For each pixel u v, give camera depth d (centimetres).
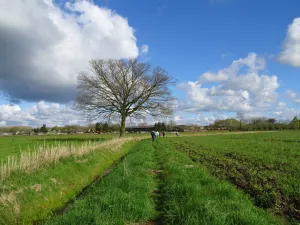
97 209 772
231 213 709
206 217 676
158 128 12694
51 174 1266
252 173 1427
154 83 4966
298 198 966
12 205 888
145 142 4544
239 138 5928
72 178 1387
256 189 1080
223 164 1809
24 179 1102
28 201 964
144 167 1614
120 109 4991
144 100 4991
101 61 4812
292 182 1180
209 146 3588
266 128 12862
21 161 1247
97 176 1664
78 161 1641
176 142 4697
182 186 980
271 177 1312
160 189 1143
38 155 1405
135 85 5022
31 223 898
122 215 775
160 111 5025
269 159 1989
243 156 2258
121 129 5050
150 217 805
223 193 952
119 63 4897
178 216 730
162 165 1730
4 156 1964
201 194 918
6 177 1088
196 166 1625
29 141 4344
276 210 877
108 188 1001
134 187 1048
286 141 4388
